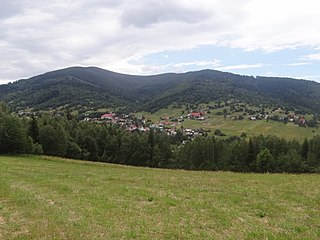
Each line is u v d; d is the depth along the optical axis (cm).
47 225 1419
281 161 9425
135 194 2134
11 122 7625
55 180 2759
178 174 3634
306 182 2825
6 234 1323
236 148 9769
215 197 2058
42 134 9169
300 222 1508
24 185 2447
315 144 10562
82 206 1778
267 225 1459
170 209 1741
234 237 1291
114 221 1491
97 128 11894
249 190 2344
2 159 5541
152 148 10825
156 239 1266
